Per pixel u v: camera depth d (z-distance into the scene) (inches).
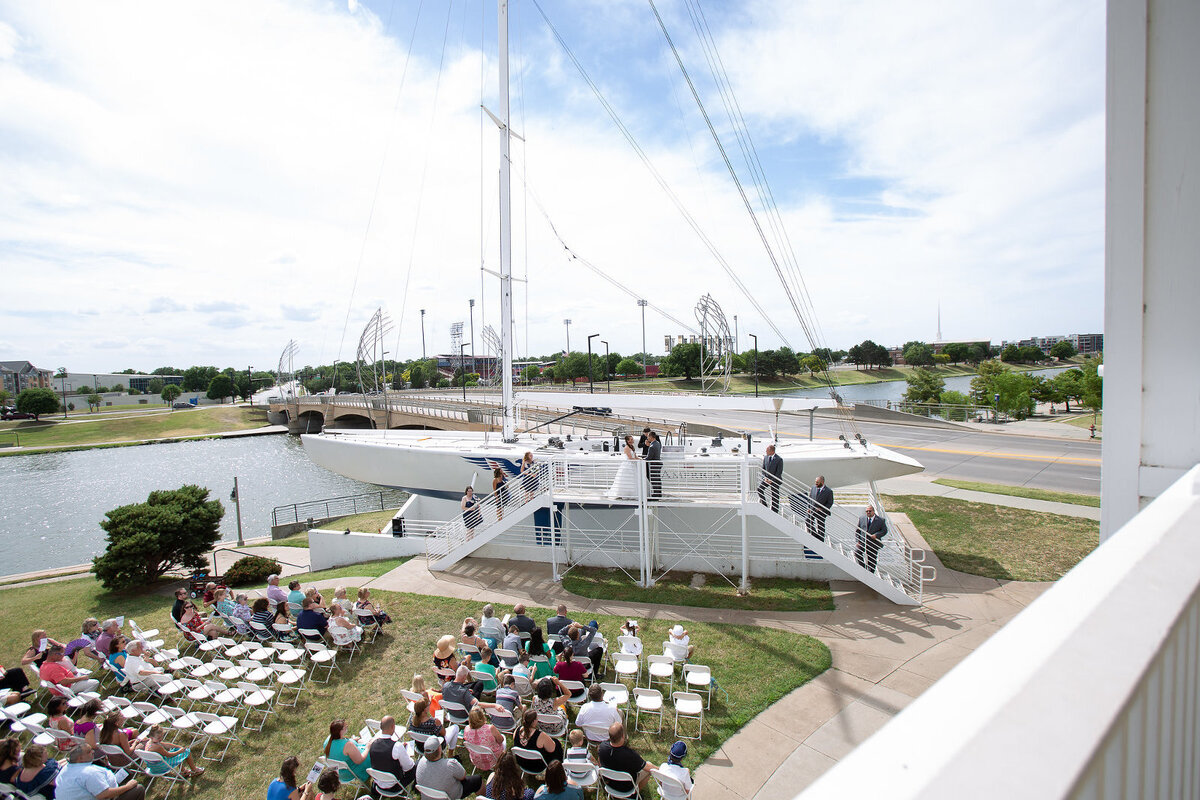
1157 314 125.5
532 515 679.1
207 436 3073.3
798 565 574.2
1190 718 53.8
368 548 708.7
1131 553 58.1
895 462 613.6
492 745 312.8
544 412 1282.0
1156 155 123.5
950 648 430.6
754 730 350.0
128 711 355.6
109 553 663.1
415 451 748.0
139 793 292.5
